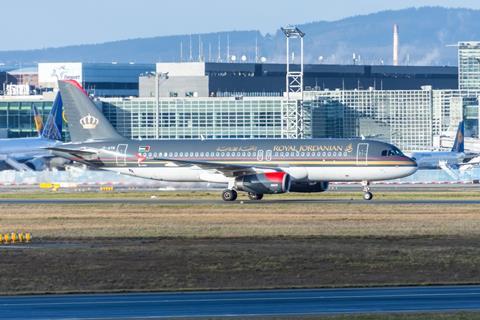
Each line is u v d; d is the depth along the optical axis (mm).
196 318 133500
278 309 140500
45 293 156875
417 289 157875
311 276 170500
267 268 177875
